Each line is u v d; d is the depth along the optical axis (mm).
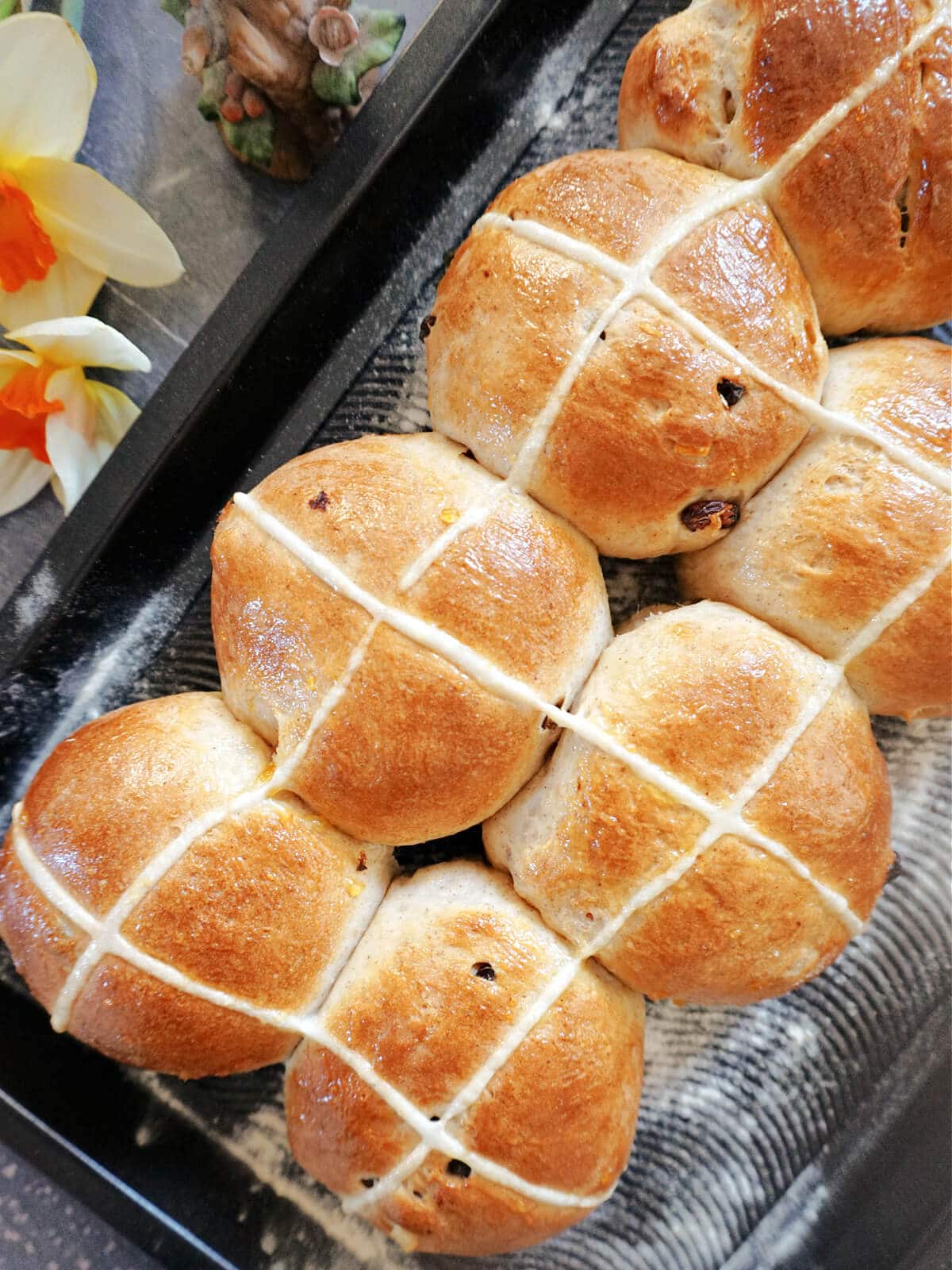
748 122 206
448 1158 208
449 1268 254
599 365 202
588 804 207
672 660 211
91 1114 244
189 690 257
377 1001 211
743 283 203
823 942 215
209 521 256
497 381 208
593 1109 211
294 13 231
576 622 214
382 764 204
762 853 204
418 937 214
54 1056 245
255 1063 220
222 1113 254
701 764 204
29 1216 249
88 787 213
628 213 204
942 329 250
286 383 251
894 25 198
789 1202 257
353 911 219
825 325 229
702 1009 259
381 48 244
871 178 204
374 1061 209
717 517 213
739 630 214
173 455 238
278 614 208
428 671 201
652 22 248
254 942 208
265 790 212
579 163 212
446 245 253
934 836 259
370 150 232
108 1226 248
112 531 237
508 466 213
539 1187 210
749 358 203
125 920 204
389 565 203
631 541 220
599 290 202
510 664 205
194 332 262
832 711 213
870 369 219
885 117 200
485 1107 206
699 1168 258
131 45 254
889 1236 249
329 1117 213
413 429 253
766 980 213
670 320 201
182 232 260
